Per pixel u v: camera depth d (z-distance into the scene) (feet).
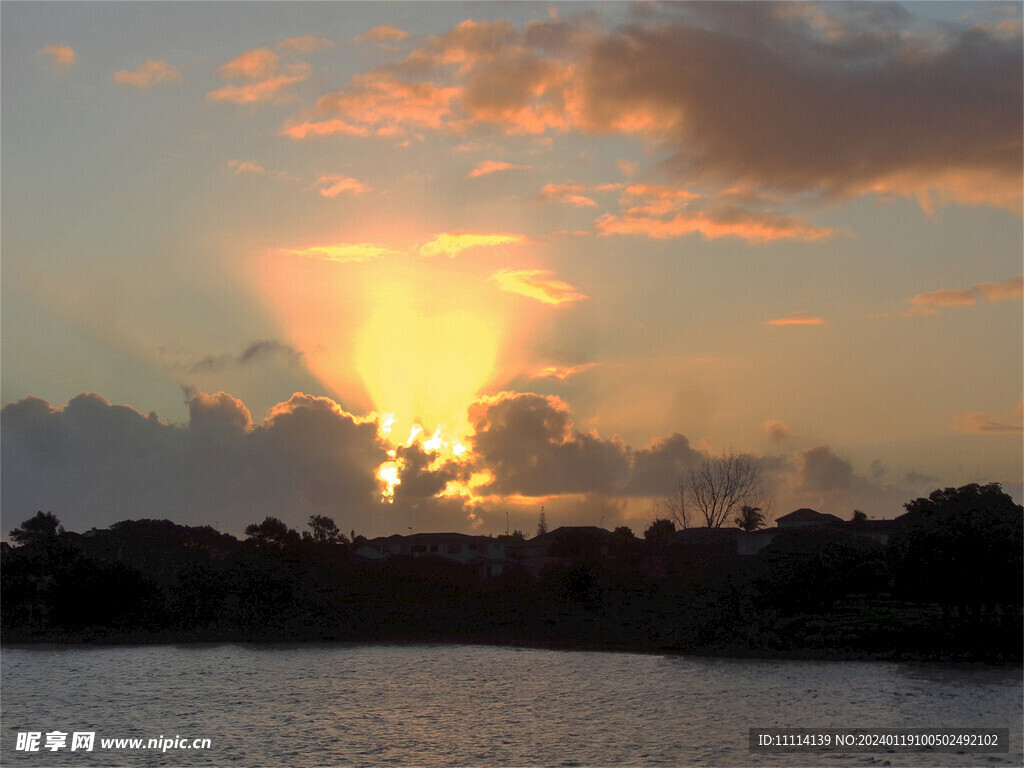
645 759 149.89
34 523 540.52
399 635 340.39
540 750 156.46
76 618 349.82
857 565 285.02
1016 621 257.55
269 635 342.23
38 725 182.80
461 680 233.96
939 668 232.73
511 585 383.45
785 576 282.56
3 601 366.02
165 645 326.85
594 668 252.42
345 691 217.97
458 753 155.63
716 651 273.95
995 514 259.39
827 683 213.87
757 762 146.82
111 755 159.22
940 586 249.75
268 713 191.11
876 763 146.20
